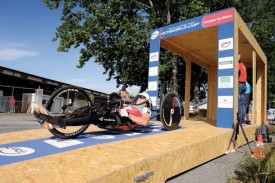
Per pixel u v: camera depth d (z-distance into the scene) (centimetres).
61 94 347
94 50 1841
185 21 764
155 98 801
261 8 2344
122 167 252
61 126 331
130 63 1866
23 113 2545
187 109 1024
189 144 383
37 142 340
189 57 1070
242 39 837
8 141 344
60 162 253
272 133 1143
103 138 385
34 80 2716
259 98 1221
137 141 376
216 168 433
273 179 369
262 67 1226
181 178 378
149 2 2003
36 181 203
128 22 1723
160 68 1716
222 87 631
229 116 604
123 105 432
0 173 215
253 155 468
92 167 246
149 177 292
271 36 2419
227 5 2025
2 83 2817
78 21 1898
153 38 853
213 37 876
